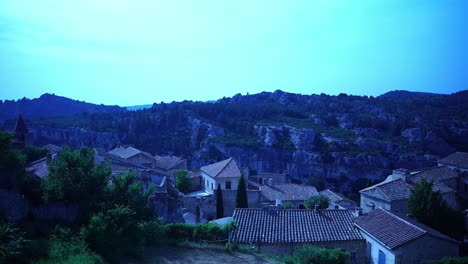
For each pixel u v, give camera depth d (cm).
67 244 1923
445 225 3619
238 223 2959
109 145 14500
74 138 14888
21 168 2178
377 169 12362
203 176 6500
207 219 4856
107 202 2373
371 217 3219
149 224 2567
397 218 3045
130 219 2325
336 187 12200
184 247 2658
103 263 1919
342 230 2986
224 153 13525
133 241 2338
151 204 3522
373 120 16800
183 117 16388
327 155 12875
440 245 2697
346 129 15925
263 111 17925
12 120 13875
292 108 19788
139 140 14912
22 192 2152
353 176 12381
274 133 14488
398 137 15100
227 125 15850
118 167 4934
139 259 2244
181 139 14825
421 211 3659
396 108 19125
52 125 15525
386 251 2666
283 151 13350
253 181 6919
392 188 4456
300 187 6097
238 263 2402
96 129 15188
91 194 2391
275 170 13175
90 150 2694
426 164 12319
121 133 15062
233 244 2717
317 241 2805
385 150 13462
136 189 2631
